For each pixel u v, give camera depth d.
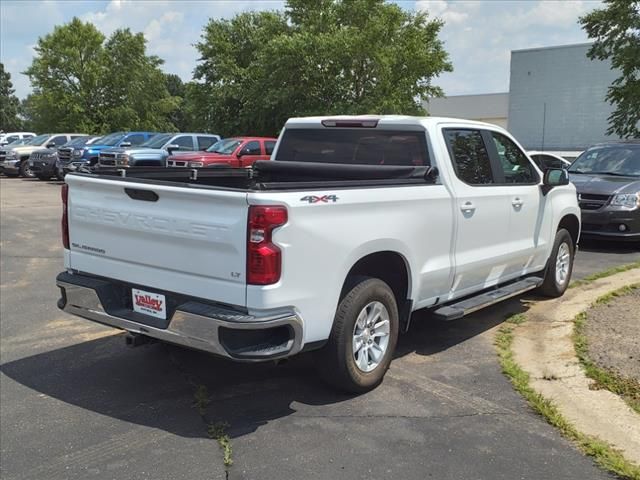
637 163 11.12
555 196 6.72
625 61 22.08
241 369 4.94
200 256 3.80
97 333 5.92
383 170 4.96
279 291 3.64
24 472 3.44
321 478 3.34
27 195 19.61
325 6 33.81
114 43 50.66
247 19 41.97
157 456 3.59
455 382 4.66
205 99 42.56
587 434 3.80
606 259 9.50
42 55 49.03
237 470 3.43
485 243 5.54
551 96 47.59
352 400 4.34
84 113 49.53
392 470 3.42
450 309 5.16
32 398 4.44
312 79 32.50
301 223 3.73
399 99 31.45
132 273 4.19
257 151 19.81
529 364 4.96
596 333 5.57
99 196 4.33
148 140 23.64
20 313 6.62
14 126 110.12
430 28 33.38
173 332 3.86
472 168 5.45
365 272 4.60
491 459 3.53
